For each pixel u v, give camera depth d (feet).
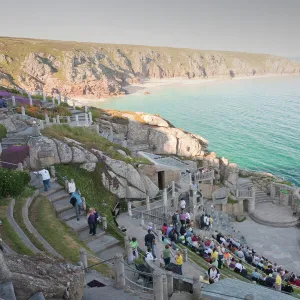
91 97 508.94
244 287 46.75
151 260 59.16
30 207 70.13
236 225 129.80
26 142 91.50
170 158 144.36
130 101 483.51
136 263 61.36
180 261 59.98
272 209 140.26
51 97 175.01
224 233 114.52
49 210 70.44
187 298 46.26
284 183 151.74
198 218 114.52
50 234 61.46
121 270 45.65
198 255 76.95
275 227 127.34
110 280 48.11
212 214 125.08
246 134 298.35
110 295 43.75
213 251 76.02
